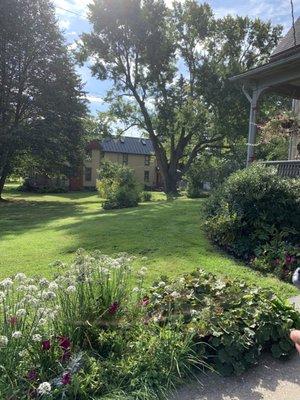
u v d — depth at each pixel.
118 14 26.16
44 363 2.63
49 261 6.55
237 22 27.58
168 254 6.52
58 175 27.20
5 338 2.48
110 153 45.59
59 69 24.45
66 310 3.00
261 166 7.77
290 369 3.12
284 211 6.77
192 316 3.29
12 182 46.00
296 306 4.28
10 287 2.92
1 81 23.39
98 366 2.75
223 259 6.30
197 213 10.67
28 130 23.22
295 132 9.71
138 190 20.80
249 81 10.67
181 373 2.91
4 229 11.70
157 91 28.28
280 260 5.77
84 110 25.83
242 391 2.81
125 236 8.02
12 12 22.56
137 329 3.16
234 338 3.07
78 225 10.41
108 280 3.32
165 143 31.53
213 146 29.45
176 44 27.70
